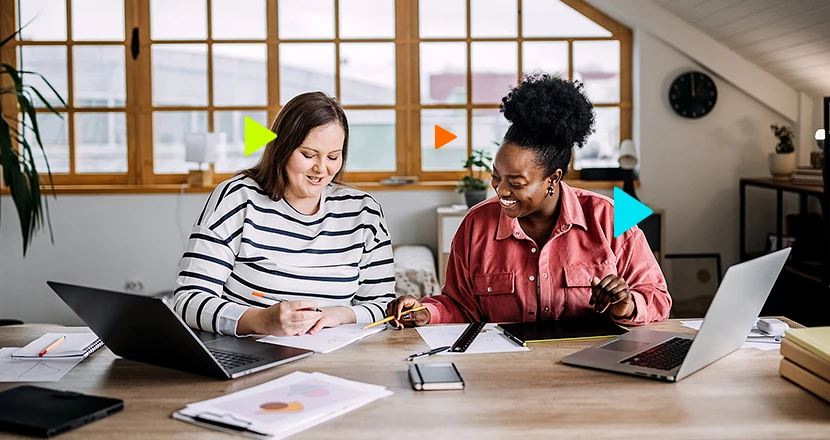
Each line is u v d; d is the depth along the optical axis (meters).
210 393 1.52
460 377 1.55
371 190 5.14
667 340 1.82
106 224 5.09
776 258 1.71
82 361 1.75
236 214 2.10
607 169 5.12
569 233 2.15
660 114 5.09
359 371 1.64
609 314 2.07
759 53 4.66
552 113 1.92
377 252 2.22
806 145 4.92
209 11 5.13
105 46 5.12
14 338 1.95
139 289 5.13
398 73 5.20
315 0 5.16
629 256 2.14
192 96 5.19
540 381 1.58
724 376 1.61
